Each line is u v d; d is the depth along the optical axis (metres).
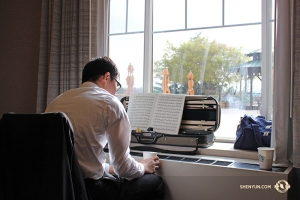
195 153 1.84
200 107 1.95
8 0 2.85
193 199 1.61
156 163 1.68
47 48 2.49
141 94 2.14
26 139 1.19
